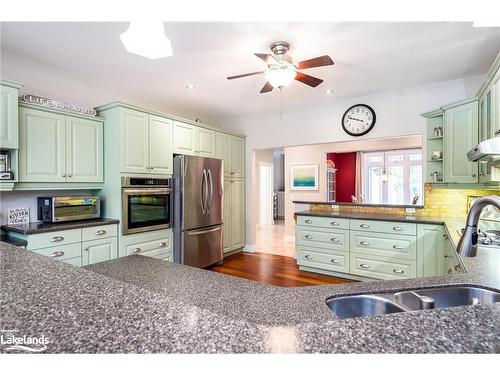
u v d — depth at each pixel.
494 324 0.60
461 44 2.53
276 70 2.36
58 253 2.65
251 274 3.94
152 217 3.51
